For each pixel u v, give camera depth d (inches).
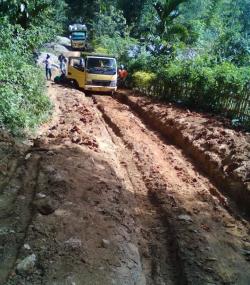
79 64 799.1
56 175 275.9
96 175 297.7
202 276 204.5
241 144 380.5
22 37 575.8
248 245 244.2
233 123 474.9
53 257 190.5
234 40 767.1
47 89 653.3
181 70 639.1
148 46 904.9
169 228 250.5
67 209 235.0
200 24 1168.2
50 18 815.1
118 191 283.6
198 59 652.7
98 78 759.1
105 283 182.4
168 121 500.1
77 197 252.4
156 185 313.3
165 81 674.8
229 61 674.2
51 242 201.6
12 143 341.4
